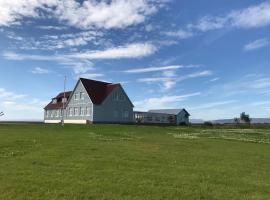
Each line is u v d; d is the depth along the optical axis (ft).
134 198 28.73
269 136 125.08
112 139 84.17
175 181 35.65
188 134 122.83
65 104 245.04
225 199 29.66
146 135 106.22
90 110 218.18
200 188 33.14
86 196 28.73
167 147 69.82
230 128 194.49
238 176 40.24
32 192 29.32
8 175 35.32
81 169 39.78
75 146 62.49
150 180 35.53
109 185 32.53
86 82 228.22
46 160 45.06
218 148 73.31
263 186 35.32
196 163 48.52
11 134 86.94
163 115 292.40
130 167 42.65
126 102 234.17
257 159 57.11
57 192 29.50
